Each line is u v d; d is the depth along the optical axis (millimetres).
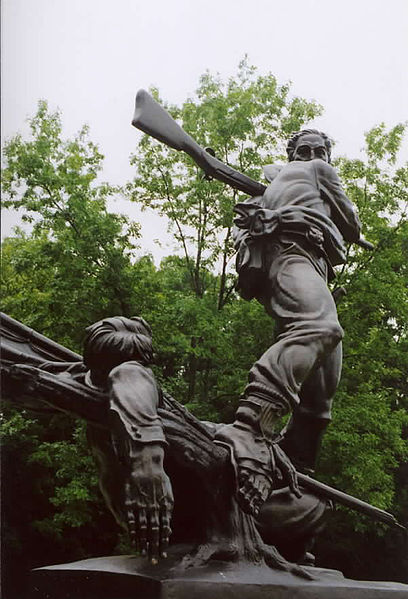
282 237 4355
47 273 13555
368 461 11945
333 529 11336
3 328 3895
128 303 12945
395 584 4016
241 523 3803
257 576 3654
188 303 12711
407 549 11484
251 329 12977
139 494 3395
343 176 13805
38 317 12922
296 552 4180
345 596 3725
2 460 12172
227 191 13695
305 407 4406
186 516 3820
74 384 3670
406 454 13078
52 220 13258
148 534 3369
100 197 13945
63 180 13258
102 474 3818
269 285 4332
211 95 13727
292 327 4137
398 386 14055
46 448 12188
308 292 4188
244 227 4473
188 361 13070
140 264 13359
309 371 4070
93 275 13078
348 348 13109
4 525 11969
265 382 3977
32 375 3625
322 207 4574
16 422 11852
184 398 12789
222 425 4039
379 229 13547
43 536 12102
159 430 3496
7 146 13242
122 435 3463
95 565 3680
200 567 3625
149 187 13688
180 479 3781
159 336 12836
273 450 3945
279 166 4852
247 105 13492
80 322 13000
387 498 11984
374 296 13172
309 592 3662
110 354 3699
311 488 4234
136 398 3535
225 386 12773
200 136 13625
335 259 4496
